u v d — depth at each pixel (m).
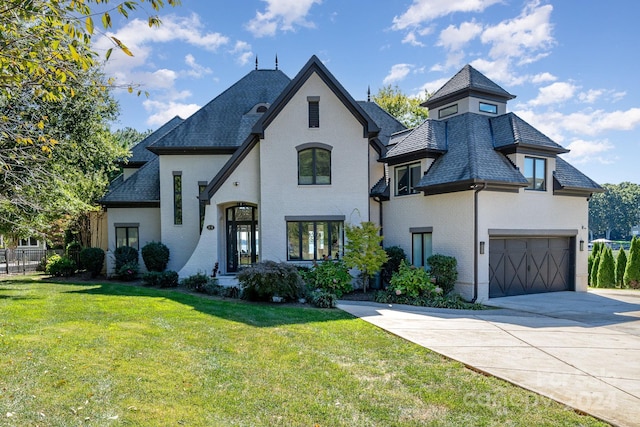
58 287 16.23
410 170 18.19
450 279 15.15
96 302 12.11
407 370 6.81
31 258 28.86
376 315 11.75
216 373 6.34
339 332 9.36
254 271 13.49
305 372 6.56
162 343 7.80
